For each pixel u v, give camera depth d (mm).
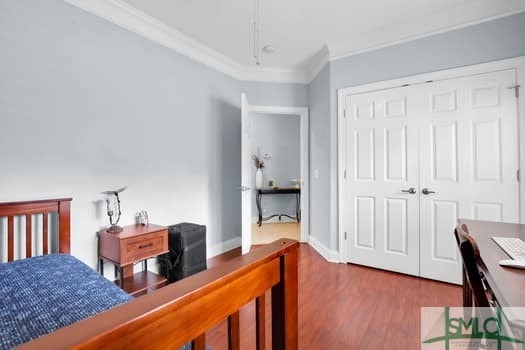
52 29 1960
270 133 5688
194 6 2338
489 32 2291
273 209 5695
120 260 2014
